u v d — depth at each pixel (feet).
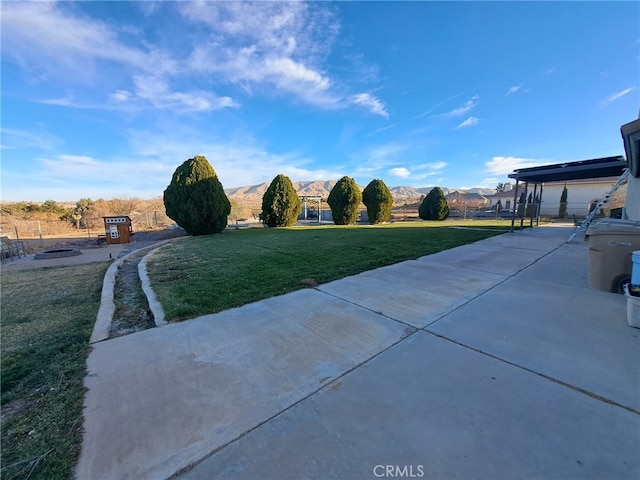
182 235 44.06
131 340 8.45
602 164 26.66
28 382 6.51
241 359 7.26
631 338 8.03
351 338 8.30
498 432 4.76
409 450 4.43
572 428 4.82
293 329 8.95
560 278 14.37
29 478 4.05
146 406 5.55
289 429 4.91
